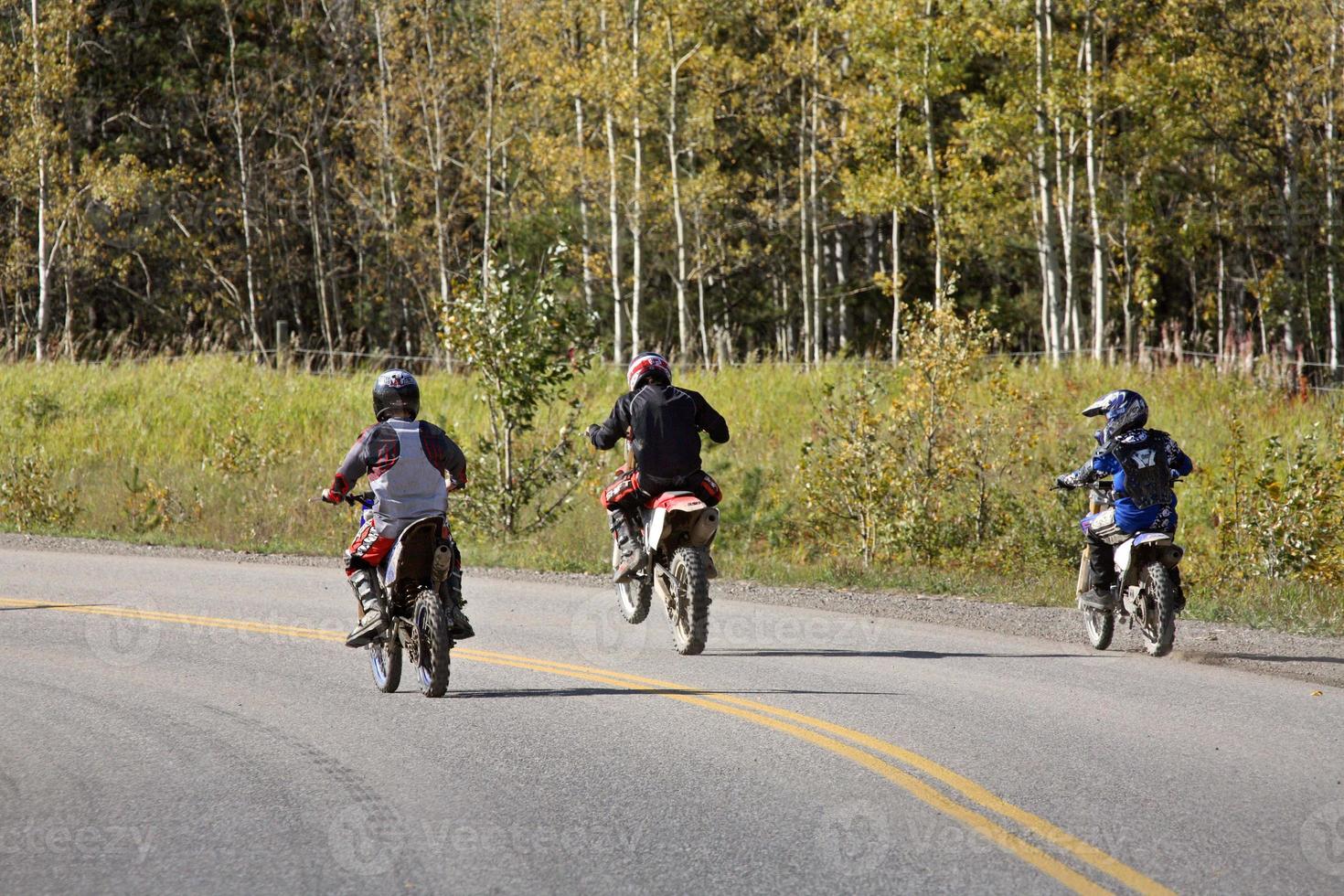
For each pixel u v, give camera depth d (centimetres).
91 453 7056
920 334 4934
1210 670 2719
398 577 2327
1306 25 9912
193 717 2261
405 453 2320
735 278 14538
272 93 14275
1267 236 12344
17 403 7800
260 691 2477
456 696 2438
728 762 1975
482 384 5228
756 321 14800
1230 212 11938
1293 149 10488
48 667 2714
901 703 2377
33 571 4244
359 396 8044
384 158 12912
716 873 1495
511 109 12131
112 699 2408
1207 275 13812
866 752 2030
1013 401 5378
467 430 7169
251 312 13912
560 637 3089
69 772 1922
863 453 4844
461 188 12912
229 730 2170
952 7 9062
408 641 2367
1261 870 1505
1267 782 1880
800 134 11900
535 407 5216
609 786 1842
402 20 13462
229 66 14938
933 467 4875
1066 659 2844
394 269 14712
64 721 2228
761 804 1762
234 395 8019
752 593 3884
